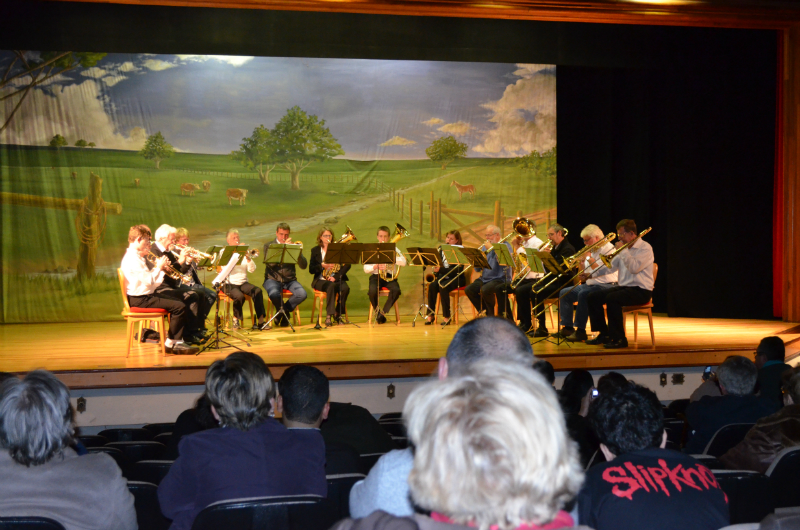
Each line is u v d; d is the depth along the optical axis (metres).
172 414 4.70
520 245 6.54
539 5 7.09
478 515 0.86
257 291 6.96
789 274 7.65
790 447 2.02
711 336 6.24
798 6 7.36
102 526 1.65
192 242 8.53
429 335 6.48
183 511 1.82
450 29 7.66
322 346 5.68
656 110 8.88
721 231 7.95
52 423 1.65
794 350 5.98
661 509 1.43
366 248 6.24
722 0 7.18
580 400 3.09
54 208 8.21
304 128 8.73
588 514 1.50
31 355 5.31
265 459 1.86
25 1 7.27
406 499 1.28
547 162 9.03
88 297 8.27
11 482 1.62
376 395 4.95
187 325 5.80
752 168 7.82
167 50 7.65
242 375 1.94
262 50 7.86
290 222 8.73
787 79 7.60
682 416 4.00
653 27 7.80
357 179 8.83
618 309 5.46
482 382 0.92
